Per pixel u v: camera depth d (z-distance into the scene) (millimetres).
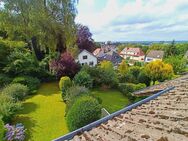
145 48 80000
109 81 20062
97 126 3764
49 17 19391
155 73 22703
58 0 19328
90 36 33781
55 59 20203
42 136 9773
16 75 17906
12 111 11125
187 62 36094
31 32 19578
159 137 2562
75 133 3557
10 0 18531
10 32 19344
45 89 17875
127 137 2863
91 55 34438
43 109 13289
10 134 8742
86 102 9562
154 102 4379
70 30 19609
